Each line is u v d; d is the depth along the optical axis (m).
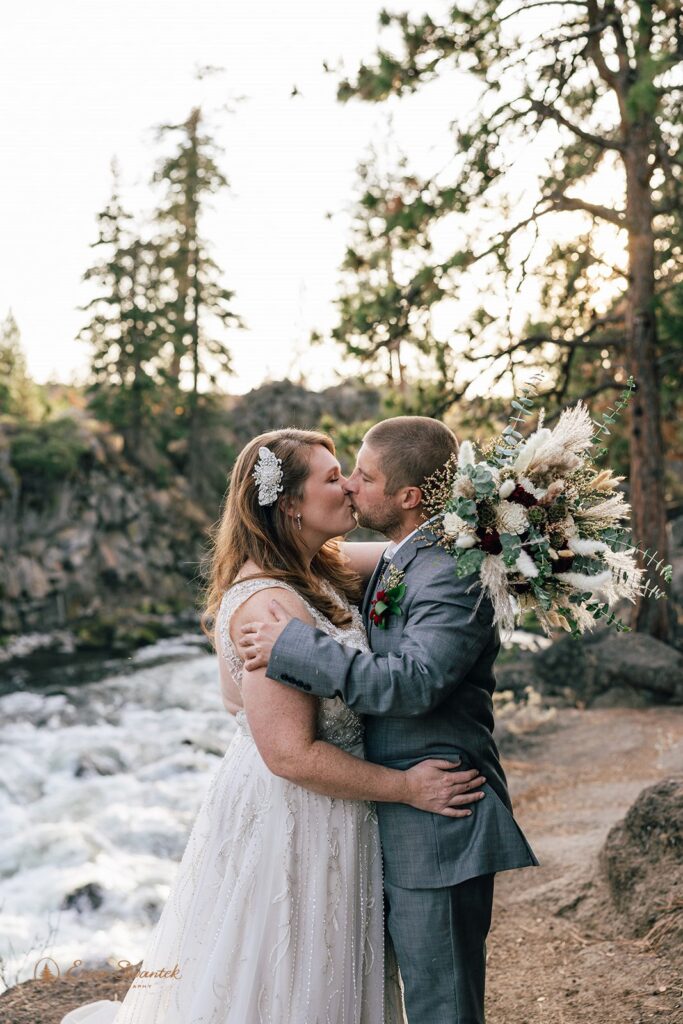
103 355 31.23
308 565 2.73
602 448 2.58
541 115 9.45
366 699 2.34
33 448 25.94
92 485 26.97
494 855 2.47
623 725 8.65
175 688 16.06
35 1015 3.45
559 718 9.20
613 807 6.16
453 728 2.55
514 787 6.99
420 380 10.29
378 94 8.70
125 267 31.53
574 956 3.72
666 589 10.91
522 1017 3.31
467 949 2.48
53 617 24.33
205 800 2.74
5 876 7.04
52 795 9.10
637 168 10.62
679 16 8.39
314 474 2.68
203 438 33.53
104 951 5.80
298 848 2.50
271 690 2.44
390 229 9.25
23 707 14.34
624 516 2.52
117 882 6.88
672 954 3.46
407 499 2.64
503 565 2.40
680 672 9.71
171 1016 2.53
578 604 2.53
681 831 3.90
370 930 2.56
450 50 8.80
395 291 9.59
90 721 13.16
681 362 11.37
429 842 2.48
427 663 2.38
